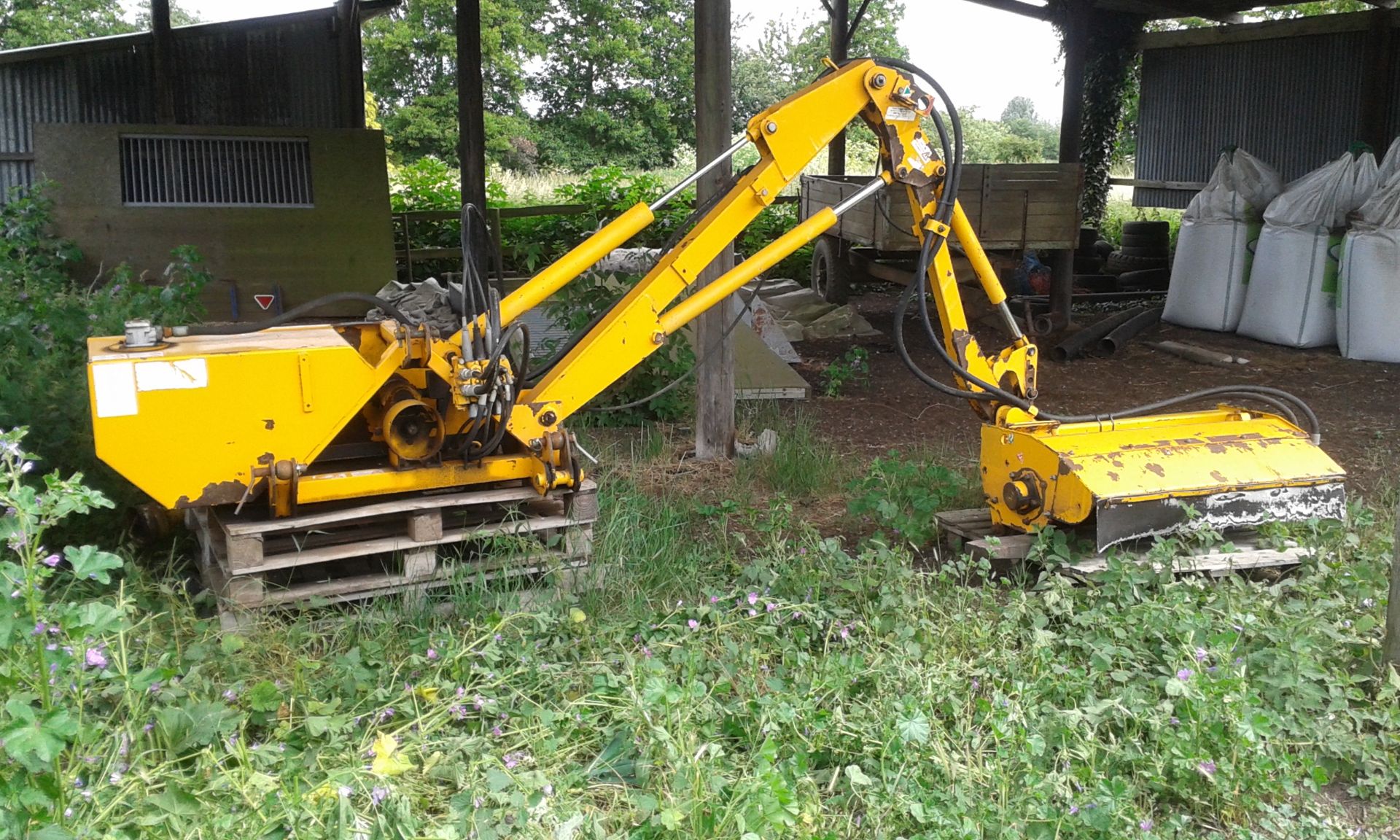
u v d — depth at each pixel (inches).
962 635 156.5
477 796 111.9
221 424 152.2
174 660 133.6
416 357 165.9
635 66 1198.3
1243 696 132.9
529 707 135.5
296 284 395.2
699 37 248.7
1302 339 407.5
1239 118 588.1
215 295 383.9
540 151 1128.8
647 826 110.1
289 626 154.9
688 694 128.0
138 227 376.8
